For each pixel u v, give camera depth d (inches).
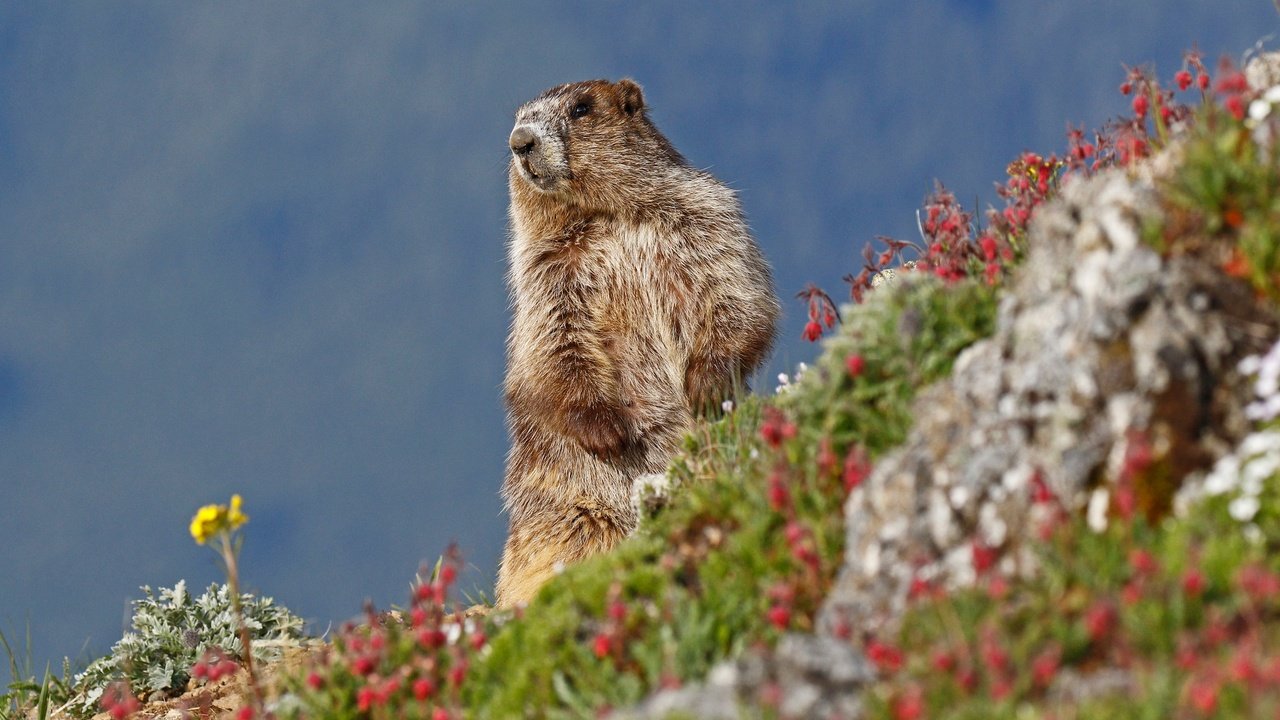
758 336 666.8
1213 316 299.9
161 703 528.7
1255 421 293.3
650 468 659.4
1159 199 319.3
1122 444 291.4
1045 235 333.1
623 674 321.4
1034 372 307.7
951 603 286.4
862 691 268.1
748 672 274.2
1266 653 249.9
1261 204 315.0
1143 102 422.3
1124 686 253.8
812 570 320.2
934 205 468.1
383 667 373.4
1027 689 261.0
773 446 354.9
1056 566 283.4
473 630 386.9
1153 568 269.1
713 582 337.1
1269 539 277.7
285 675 407.5
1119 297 300.8
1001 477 299.7
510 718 318.3
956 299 366.3
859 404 362.3
